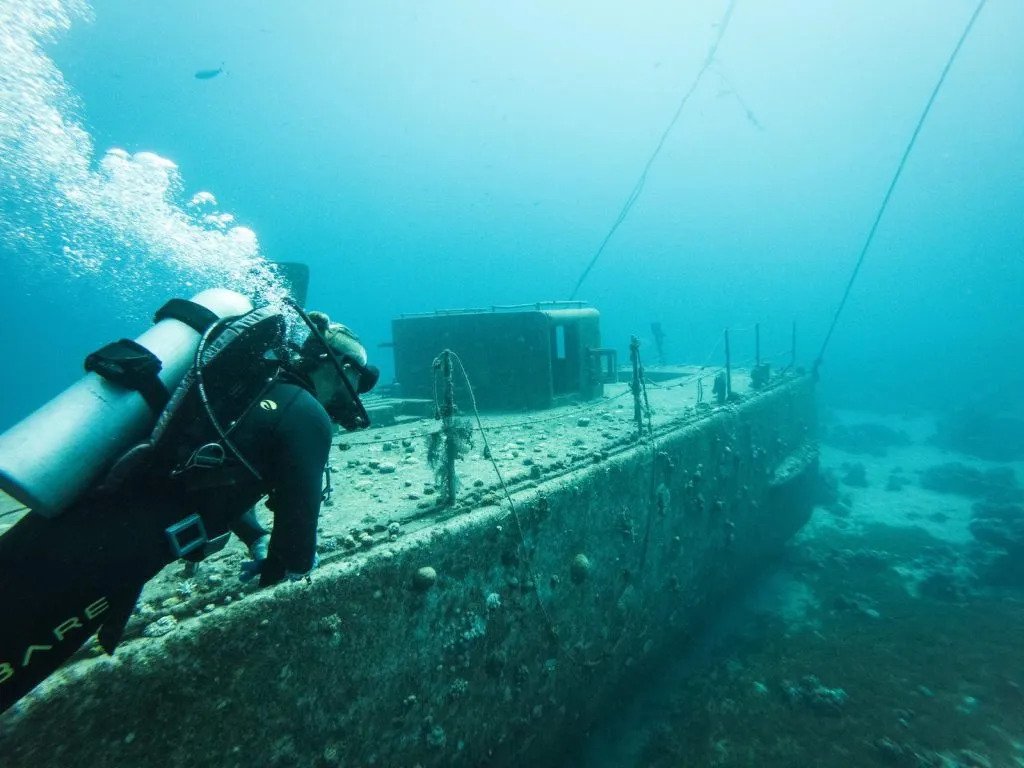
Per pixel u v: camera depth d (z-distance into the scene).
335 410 2.01
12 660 1.22
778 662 6.97
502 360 9.28
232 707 2.55
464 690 3.78
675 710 6.20
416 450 6.27
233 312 1.82
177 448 1.45
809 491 11.37
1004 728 5.52
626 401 10.01
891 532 11.71
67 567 1.28
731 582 8.41
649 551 6.11
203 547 1.56
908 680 6.41
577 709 5.09
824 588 9.17
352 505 4.14
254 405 1.58
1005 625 7.52
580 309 10.45
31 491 1.23
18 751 1.97
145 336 1.65
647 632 6.21
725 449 8.00
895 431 22.39
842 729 5.67
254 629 2.63
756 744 5.58
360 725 3.12
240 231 4.03
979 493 14.08
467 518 3.88
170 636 2.38
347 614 3.03
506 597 4.13
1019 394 30.48
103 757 2.15
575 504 4.88
